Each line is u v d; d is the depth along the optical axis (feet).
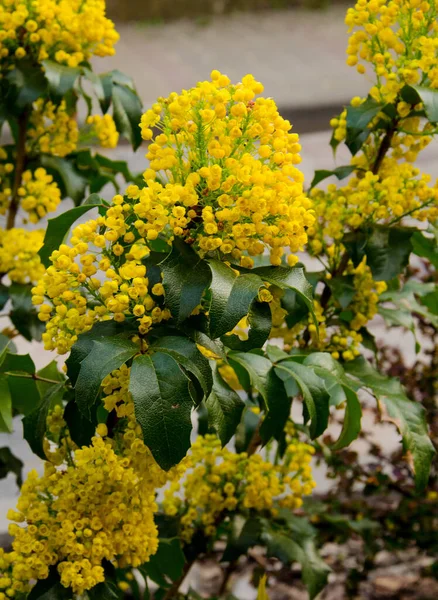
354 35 2.16
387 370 3.59
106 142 2.66
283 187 1.55
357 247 2.20
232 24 11.25
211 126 1.57
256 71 9.37
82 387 1.47
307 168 6.55
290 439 2.58
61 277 1.59
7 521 3.92
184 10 11.22
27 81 2.37
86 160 2.73
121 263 1.73
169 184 1.55
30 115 2.56
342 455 3.43
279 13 11.68
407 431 2.02
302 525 2.53
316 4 12.03
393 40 2.10
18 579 1.77
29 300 2.43
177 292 1.52
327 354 2.00
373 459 4.17
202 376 1.51
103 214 1.76
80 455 1.70
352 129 2.12
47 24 2.37
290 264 1.66
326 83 9.05
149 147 1.58
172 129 1.58
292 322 2.18
